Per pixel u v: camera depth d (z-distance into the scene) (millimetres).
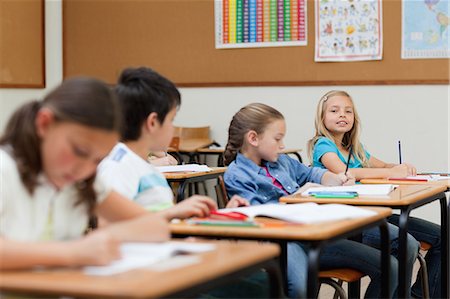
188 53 6566
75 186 1600
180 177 3699
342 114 3871
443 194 3188
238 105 6453
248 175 2951
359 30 6051
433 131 5934
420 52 5922
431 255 3531
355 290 2838
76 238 1618
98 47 6809
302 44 6211
